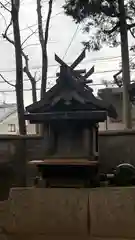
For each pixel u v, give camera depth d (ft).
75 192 22.16
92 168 22.52
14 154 29.96
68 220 21.97
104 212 21.57
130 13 42.75
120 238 21.25
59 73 22.85
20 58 38.40
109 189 21.77
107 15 41.11
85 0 39.22
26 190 22.77
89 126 22.80
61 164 21.71
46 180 22.91
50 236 22.18
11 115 128.26
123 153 30.42
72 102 22.44
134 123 56.39
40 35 46.88
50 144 23.02
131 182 24.25
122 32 41.42
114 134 30.66
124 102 41.88
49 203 22.30
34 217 22.38
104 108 22.13
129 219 21.18
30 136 30.07
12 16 38.75
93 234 21.63
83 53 23.75
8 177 29.76
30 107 22.89
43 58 42.68
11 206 22.82
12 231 22.65
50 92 22.71
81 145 22.72
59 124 22.94
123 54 41.78
